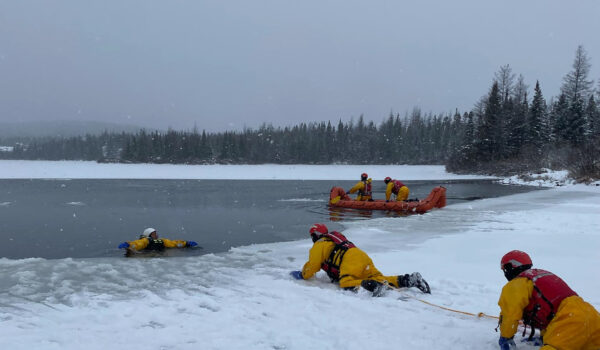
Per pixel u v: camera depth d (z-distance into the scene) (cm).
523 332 397
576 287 554
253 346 380
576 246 841
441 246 876
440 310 487
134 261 764
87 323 441
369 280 555
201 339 396
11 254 878
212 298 538
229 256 810
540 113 4894
